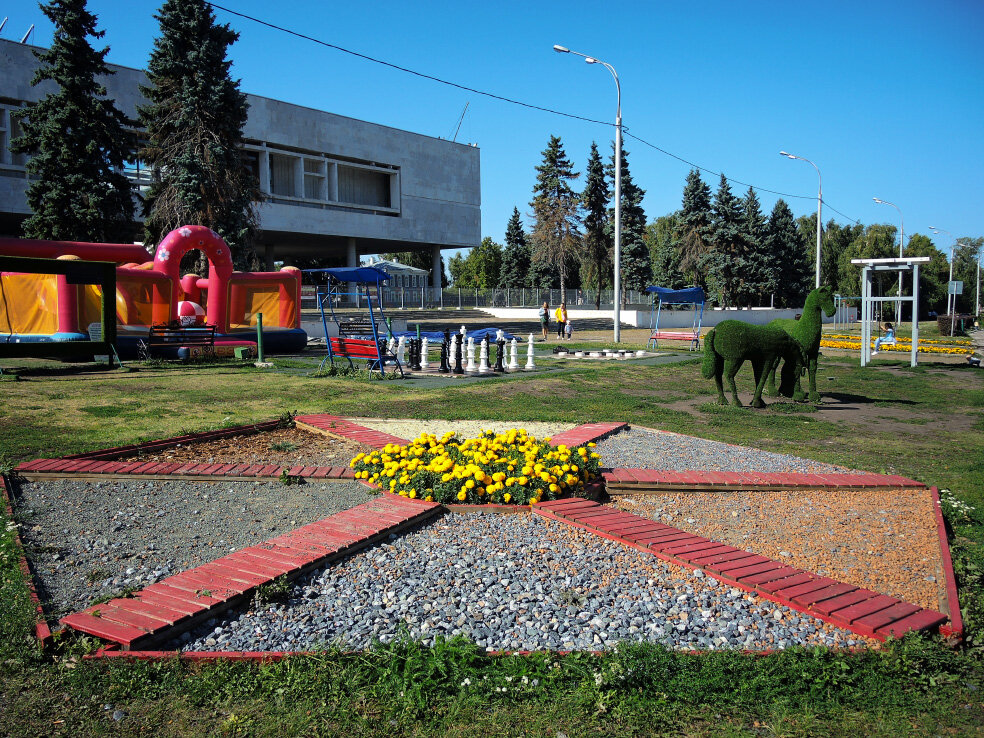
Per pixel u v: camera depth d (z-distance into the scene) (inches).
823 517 249.0
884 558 209.6
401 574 188.5
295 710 129.9
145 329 758.5
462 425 410.9
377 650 146.4
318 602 172.1
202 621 159.2
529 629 161.9
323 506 245.4
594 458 286.5
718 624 166.1
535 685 138.6
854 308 2650.1
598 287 2554.1
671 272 2982.3
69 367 633.0
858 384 680.4
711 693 137.8
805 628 164.7
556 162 2368.4
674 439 382.0
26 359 714.2
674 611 171.6
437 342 1079.6
